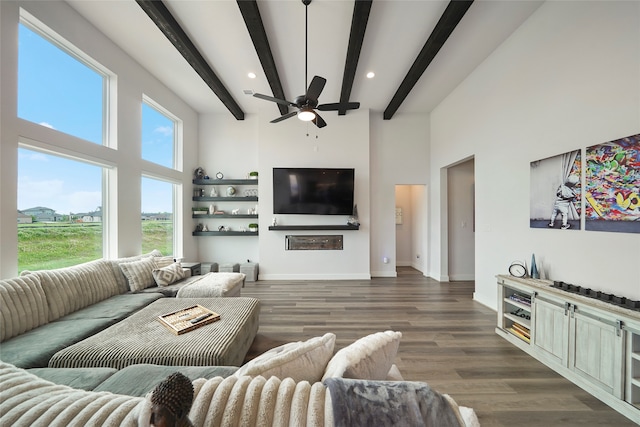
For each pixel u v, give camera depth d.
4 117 2.16
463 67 3.76
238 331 1.89
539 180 2.64
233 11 2.77
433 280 5.14
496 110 3.32
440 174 5.07
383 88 4.41
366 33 3.07
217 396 0.63
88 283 2.57
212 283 3.07
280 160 5.25
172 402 0.51
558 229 2.42
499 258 3.28
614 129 1.95
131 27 3.03
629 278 1.84
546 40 2.56
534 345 2.29
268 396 0.64
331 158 5.27
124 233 3.46
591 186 2.11
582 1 2.19
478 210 3.72
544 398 1.78
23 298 1.97
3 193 2.16
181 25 2.96
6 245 2.17
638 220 1.79
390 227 5.50
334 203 5.14
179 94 4.71
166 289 3.06
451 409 0.64
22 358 1.57
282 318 3.17
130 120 3.56
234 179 5.46
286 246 5.25
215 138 5.57
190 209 5.23
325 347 1.04
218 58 3.57
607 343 1.72
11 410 0.64
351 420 0.58
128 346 1.64
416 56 3.50
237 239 5.59
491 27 2.94
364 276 5.25
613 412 1.65
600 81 2.05
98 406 0.64
